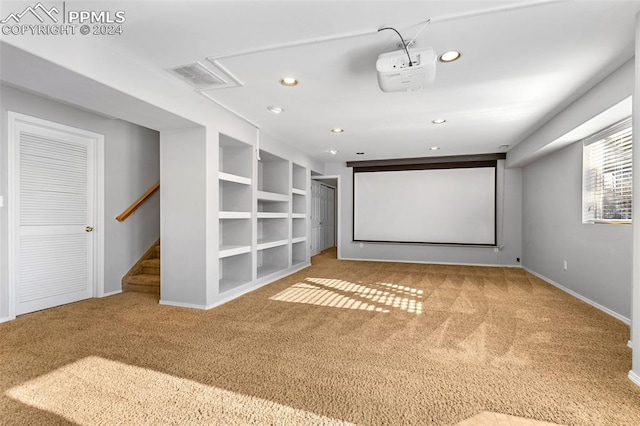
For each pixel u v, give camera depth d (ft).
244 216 14.51
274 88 10.56
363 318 10.87
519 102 11.70
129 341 8.84
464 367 7.36
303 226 22.04
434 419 5.51
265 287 15.58
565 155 14.94
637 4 6.25
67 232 12.62
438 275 18.69
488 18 6.73
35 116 11.35
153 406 5.87
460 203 22.72
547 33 7.27
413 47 7.90
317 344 8.66
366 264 22.84
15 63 6.82
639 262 6.57
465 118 13.66
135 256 15.28
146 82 9.14
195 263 12.04
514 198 21.57
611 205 11.80
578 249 13.74
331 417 5.56
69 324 10.20
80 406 5.87
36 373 7.06
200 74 9.56
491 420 5.49
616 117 10.33
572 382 6.69
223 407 5.84
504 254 21.83
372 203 24.75
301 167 21.81
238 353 8.09
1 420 5.46
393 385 6.59
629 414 5.64
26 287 11.34
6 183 10.55
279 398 6.13
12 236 10.69
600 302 12.07
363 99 11.48
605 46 7.82
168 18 6.78
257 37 7.54
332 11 6.53
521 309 11.93
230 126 13.21
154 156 16.28
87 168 13.41
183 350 8.25
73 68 7.20
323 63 8.80
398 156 22.65
